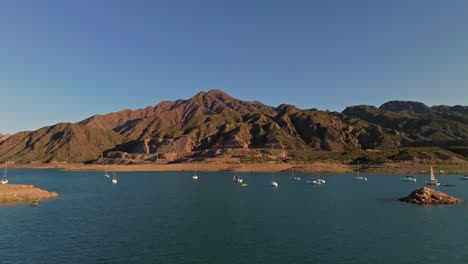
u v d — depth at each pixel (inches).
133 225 2721.5
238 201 4160.9
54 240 2268.7
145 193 5113.2
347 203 3951.8
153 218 3016.7
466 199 4197.8
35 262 1854.1
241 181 7076.8
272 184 6259.8
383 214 3201.3
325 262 1850.4
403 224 2753.4
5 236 2370.8
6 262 1852.9
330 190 5428.2
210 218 3011.8
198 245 2153.1
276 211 3388.3
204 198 4475.9
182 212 3331.7
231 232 2484.0
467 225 2716.5
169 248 2091.5
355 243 2202.3
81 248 2095.2
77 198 4458.7
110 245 2154.3
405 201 4050.2
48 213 3253.0
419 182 6737.2
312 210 3444.9
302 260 1877.5
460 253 2006.6
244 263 1834.4
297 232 2481.5
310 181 6924.2
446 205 3732.8
